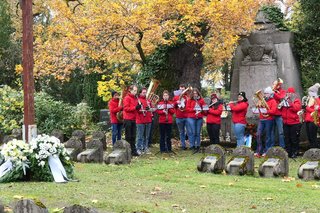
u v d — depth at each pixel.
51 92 31.84
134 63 22.17
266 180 11.75
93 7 18.05
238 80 20.41
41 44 19.11
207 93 33.19
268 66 19.48
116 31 17.97
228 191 10.20
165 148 17.50
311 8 19.98
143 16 17.45
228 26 18.48
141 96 17.08
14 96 22.34
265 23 20.02
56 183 10.94
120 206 8.47
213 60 24.77
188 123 17.81
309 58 20.73
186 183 11.33
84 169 13.34
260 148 16.50
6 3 30.88
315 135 16.00
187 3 18.25
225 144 19.45
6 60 31.31
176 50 21.47
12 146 11.07
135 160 15.43
